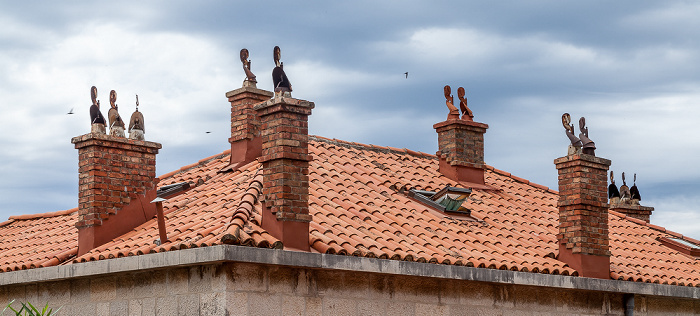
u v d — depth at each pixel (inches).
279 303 776.9
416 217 1015.6
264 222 818.8
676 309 1107.9
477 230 1043.9
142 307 825.5
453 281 903.7
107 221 953.5
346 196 1003.3
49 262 925.2
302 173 824.3
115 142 970.7
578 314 1003.9
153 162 1006.4
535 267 961.5
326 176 1058.7
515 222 1123.9
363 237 884.6
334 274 816.9
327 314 805.9
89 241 943.7
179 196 1039.6
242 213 826.8
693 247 1230.9
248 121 1114.7
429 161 1290.6
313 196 968.3
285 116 822.5
